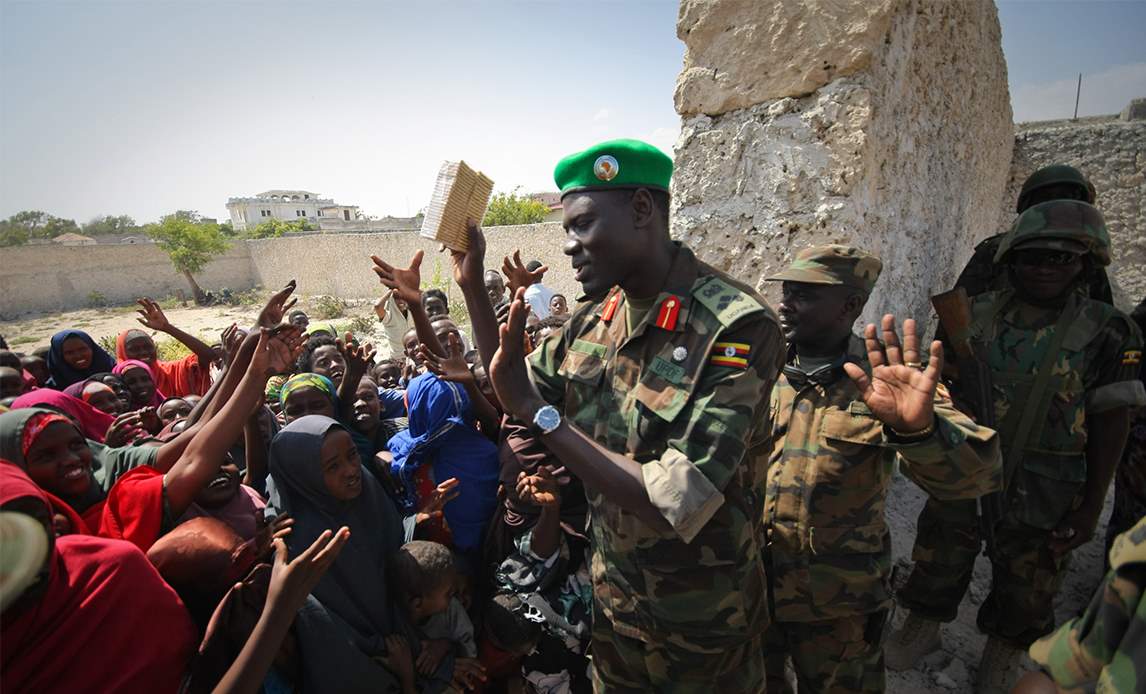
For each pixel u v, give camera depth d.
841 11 2.50
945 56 3.64
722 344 1.38
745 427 1.33
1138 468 2.62
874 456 1.90
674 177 3.12
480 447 2.84
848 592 1.91
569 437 1.33
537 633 2.33
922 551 2.49
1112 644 0.89
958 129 4.25
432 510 2.43
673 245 1.55
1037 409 2.27
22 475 1.34
